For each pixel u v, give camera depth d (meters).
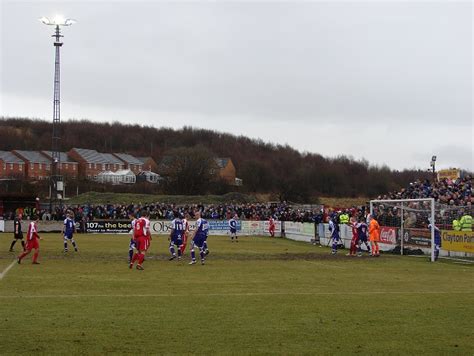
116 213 67.00
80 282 19.44
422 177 133.88
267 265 27.08
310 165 144.00
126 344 10.77
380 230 38.56
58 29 76.75
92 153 141.00
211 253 35.00
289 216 62.56
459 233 31.31
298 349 10.57
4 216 63.59
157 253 34.00
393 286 19.47
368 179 136.00
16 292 16.91
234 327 12.34
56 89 78.00
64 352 10.15
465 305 15.45
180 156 113.38
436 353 10.38
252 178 132.88
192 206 71.81
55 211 66.81
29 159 128.25
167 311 14.09
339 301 15.98
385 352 10.44
